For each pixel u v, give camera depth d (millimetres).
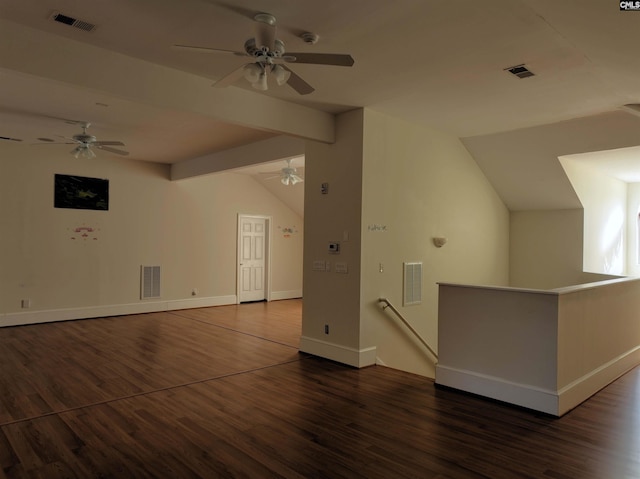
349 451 2910
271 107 4492
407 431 3217
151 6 2764
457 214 6129
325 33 3049
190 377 4430
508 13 2723
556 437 3125
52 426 3252
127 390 4035
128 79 3547
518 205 6996
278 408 3645
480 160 6383
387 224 5102
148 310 8219
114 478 2559
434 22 2865
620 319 4617
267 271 10109
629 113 4680
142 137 6277
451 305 4133
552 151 5668
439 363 4199
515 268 7215
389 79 3900
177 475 2598
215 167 7402
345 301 4938
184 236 8711
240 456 2834
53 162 7168
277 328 6906
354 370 4711
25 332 6398
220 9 2779
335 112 4980
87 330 6598
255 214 9867
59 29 3104
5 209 6730
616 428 3275
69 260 7320
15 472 2609
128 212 7977
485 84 3984
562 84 3926
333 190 5094
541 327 3551
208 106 4027
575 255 6605
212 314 8156
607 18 2395
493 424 3342
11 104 4781
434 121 5285
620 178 7535
